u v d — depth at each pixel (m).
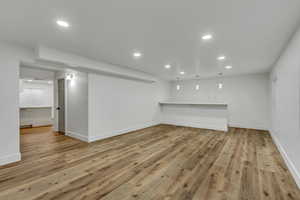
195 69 4.64
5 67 2.45
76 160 2.68
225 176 2.14
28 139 4.10
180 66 4.25
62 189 1.82
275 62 3.67
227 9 1.55
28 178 2.06
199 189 1.83
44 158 2.76
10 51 2.50
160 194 1.73
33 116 6.27
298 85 1.93
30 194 1.71
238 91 5.70
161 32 2.11
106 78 4.30
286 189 1.82
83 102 3.98
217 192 1.77
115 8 1.55
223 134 4.68
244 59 3.46
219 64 3.98
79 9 1.57
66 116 4.56
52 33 2.15
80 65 3.25
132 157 2.83
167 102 6.72
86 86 3.90
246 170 2.31
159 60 3.61
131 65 4.14
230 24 1.87
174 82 7.35
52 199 1.63
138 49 2.83
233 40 2.37
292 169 2.14
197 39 2.34
